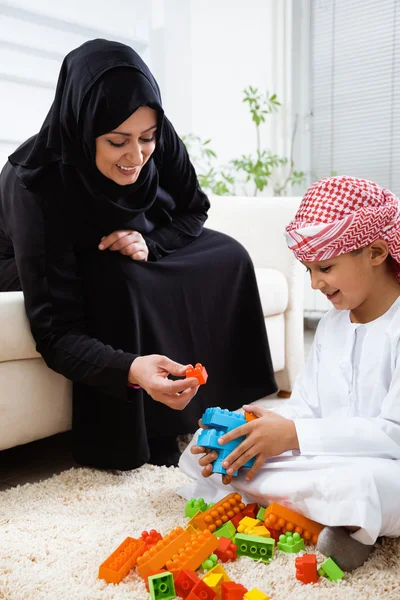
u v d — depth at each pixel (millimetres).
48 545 952
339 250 973
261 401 1871
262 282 1751
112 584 848
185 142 3020
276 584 829
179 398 1089
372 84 3000
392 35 2906
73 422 1300
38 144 1256
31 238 1226
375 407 1035
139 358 1140
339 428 987
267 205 1953
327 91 3154
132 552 907
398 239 997
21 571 874
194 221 1546
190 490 1139
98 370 1162
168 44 2898
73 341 1205
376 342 1037
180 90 2994
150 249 1365
